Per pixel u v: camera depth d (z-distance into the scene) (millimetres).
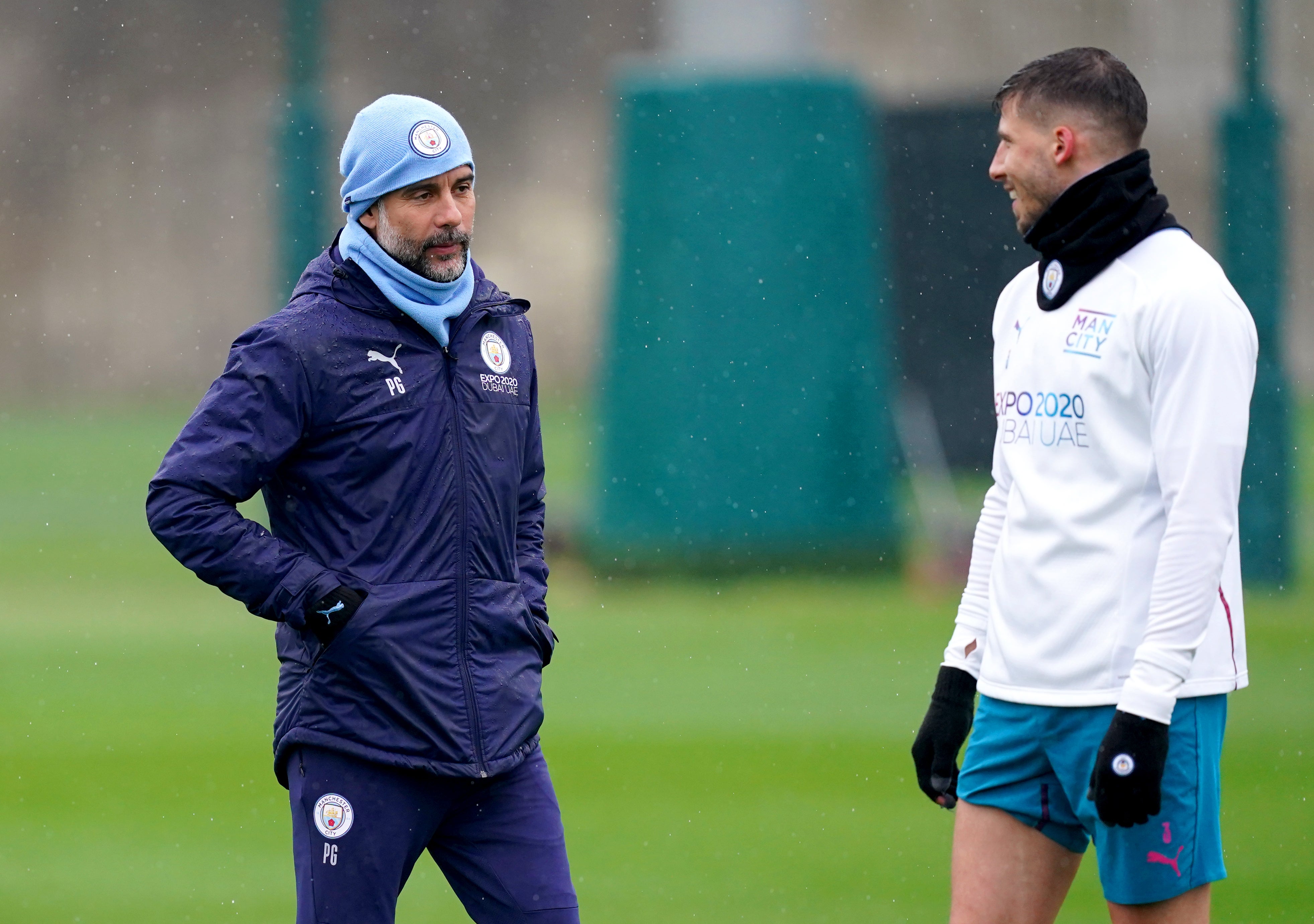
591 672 33906
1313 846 21984
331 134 48281
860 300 47250
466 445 12703
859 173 47344
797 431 46688
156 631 38438
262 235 109188
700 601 42594
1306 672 33062
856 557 46969
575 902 13102
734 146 46781
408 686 12344
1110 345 11797
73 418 88375
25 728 29438
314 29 47906
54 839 22922
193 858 22062
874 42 107875
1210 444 11312
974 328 63250
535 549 13766
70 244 108500
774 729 28984
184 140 111250
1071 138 12008
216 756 27531
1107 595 11844
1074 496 12023
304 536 12555
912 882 20734
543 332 108250
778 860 21641
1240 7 44031
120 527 54688
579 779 25922
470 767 12531
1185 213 98500
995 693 12484
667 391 46562
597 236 110188
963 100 63500
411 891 21109
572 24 114875
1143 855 11711
